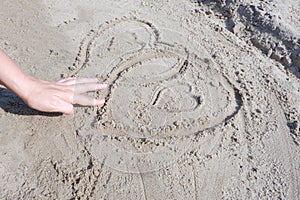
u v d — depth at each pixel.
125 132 0.57
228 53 0.69
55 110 0.56
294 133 0.57
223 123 0.58
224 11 0.77
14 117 0.58
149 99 0.61
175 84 0.63
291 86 0.64
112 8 0.77
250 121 0.59
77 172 0.52
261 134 0.57
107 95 0.61
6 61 0.53
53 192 0.50
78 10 0.76
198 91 0.62
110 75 0.64
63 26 0.73
